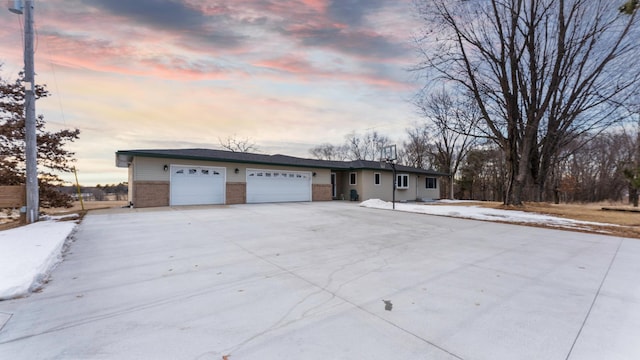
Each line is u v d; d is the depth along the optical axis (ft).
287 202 56.29
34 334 7.46
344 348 6.91
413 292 10.77
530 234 24.79
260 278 12.17
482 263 15.06
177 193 44.55
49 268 13.25
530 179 62.18
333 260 15.20
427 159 114.62
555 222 32.48
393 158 58.49
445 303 9.78
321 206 47.65
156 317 8.49
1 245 16.85
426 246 19.01
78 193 44.52
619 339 7.54
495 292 10.91
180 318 8.43
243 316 8.60
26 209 28.27
